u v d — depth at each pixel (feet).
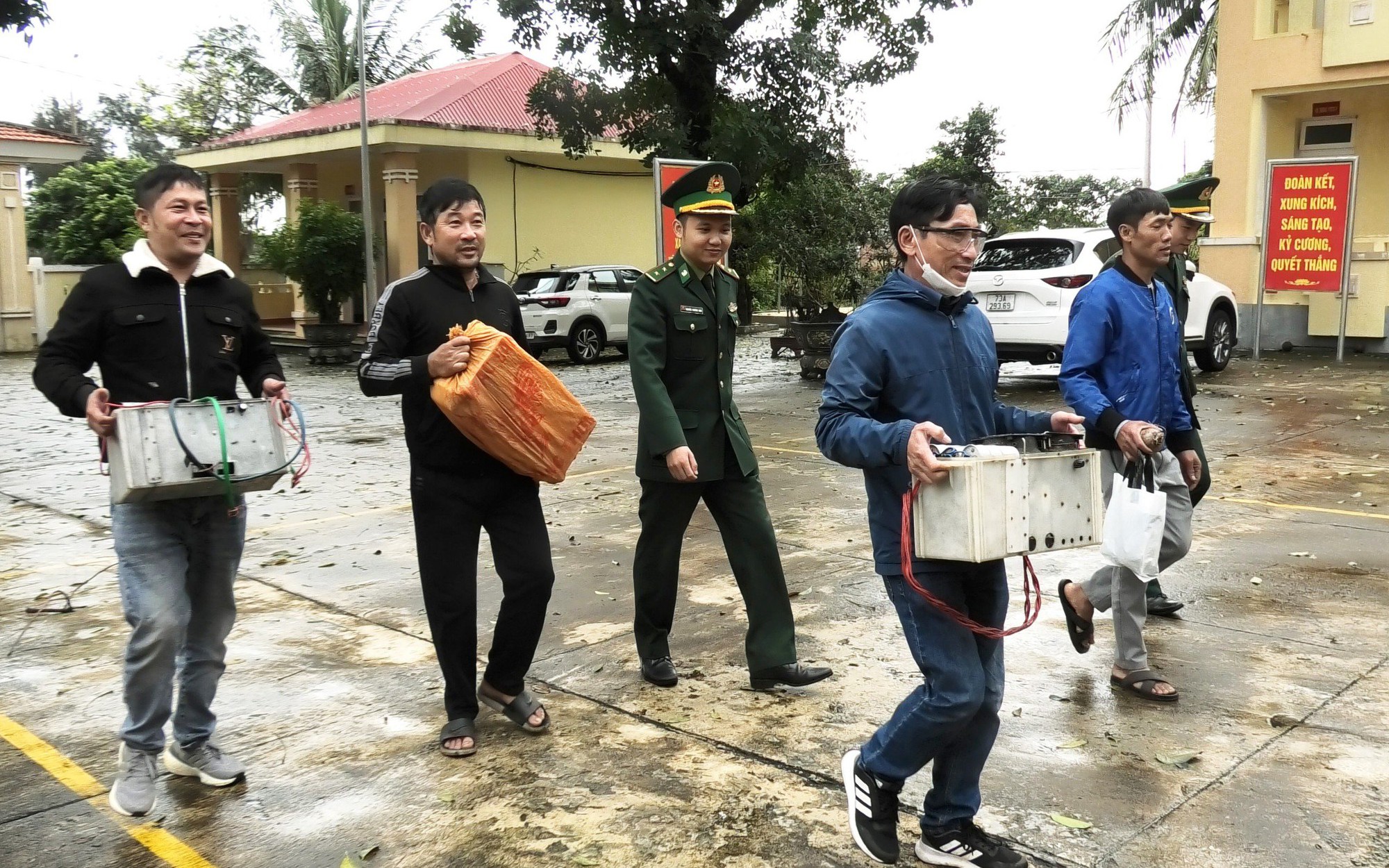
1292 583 17.65
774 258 60.08
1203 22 62.23
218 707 13.69
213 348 10.78
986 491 8.25
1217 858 9.78
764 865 9.91
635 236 77.92
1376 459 26.84
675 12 48.06
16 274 72.18
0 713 13.57
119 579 10.60
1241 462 26.89
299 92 111.75
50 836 10.59
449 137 64.95
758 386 45.47
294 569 19.99
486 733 12.88
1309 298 49.65
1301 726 12.45
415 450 12.18
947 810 9.62
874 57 51.13
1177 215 15.06
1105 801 10.84
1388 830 10.19
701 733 12.71
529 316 59.11
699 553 20.61
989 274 39.19
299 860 10.14
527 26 49.01
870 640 15.72
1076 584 14.14
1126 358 13.10
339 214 63.41
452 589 12.20
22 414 43.06
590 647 15.66
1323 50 47.09
